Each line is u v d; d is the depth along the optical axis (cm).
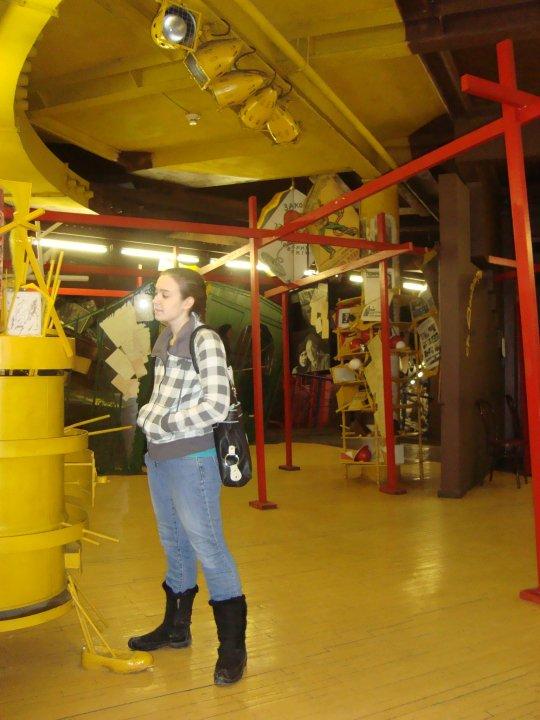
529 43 616
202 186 1124
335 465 889
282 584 379
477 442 737
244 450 256
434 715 230
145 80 654
